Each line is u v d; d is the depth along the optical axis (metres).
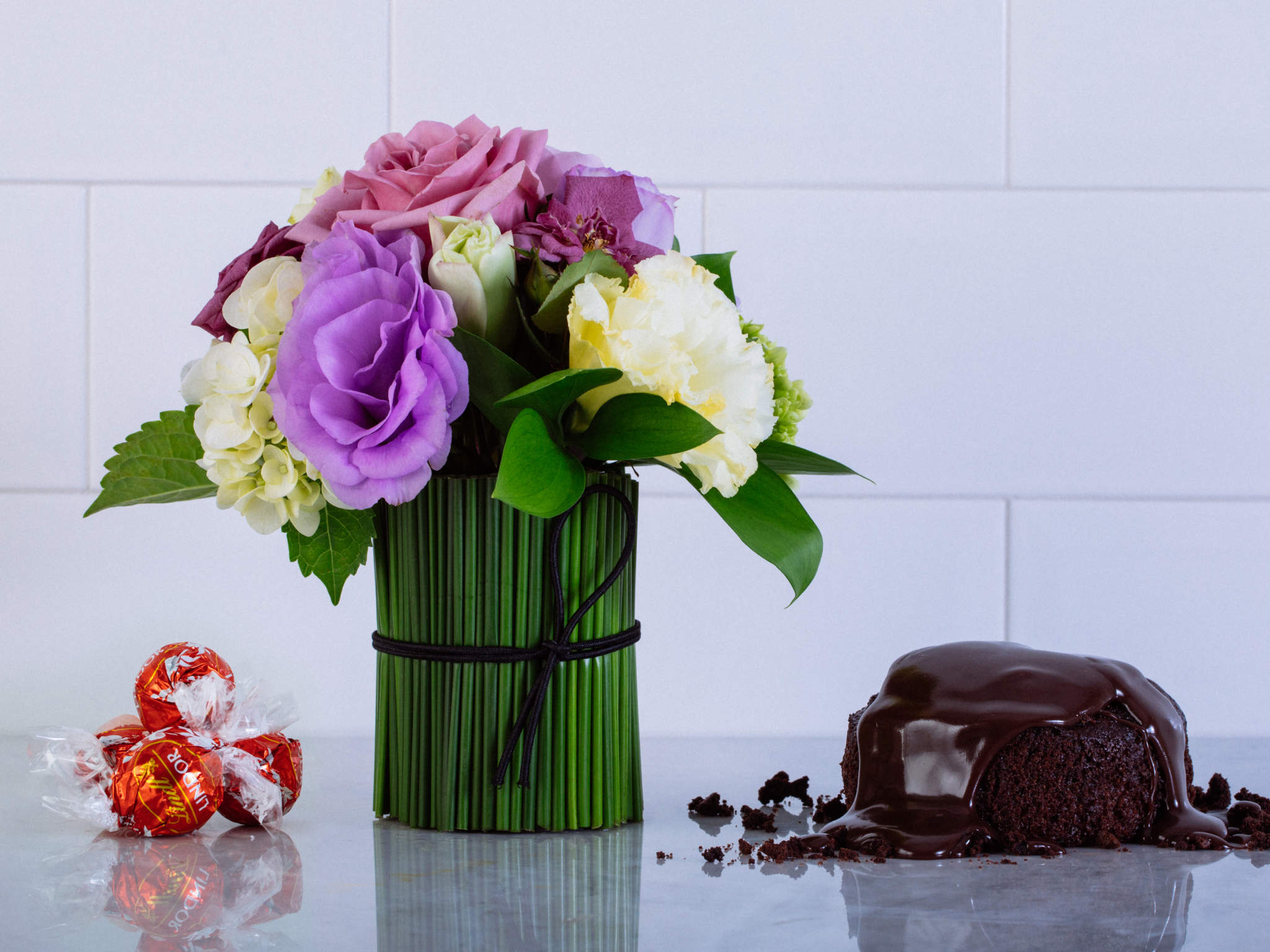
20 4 1.01
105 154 1.02
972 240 1.03
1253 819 0.83
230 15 1.02
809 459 0.82
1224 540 1.03
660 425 0.77
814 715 1.03
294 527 0.80
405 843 0.81
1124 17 1.03
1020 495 1.03
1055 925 0.75
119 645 1.02
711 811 0.85
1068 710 0.81
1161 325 1.03
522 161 0.80
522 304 0.79
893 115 1.03
